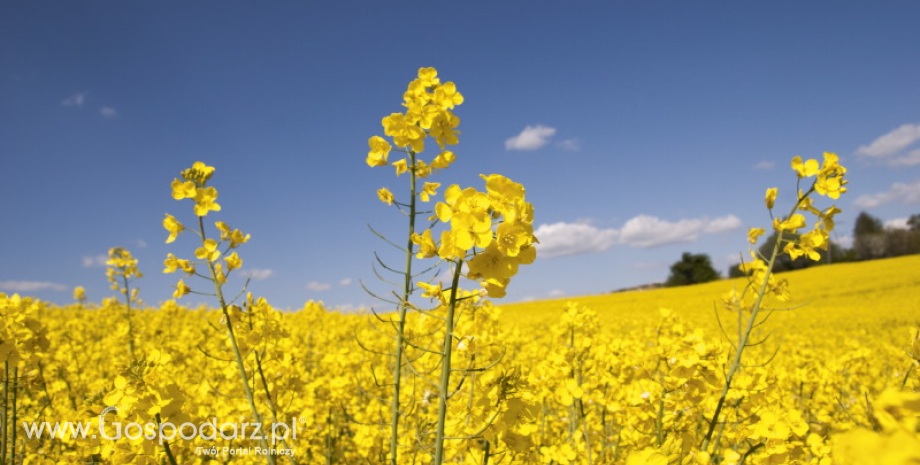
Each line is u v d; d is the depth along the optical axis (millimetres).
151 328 8219
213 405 5156
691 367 3260
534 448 3697
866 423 4340
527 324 21281
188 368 7254
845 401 6125
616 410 3986
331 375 6281
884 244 72875
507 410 2502
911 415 1014
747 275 3553
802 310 26500
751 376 3600
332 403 5352
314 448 5637
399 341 3053
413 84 2992
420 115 2877
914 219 84812
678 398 3363
